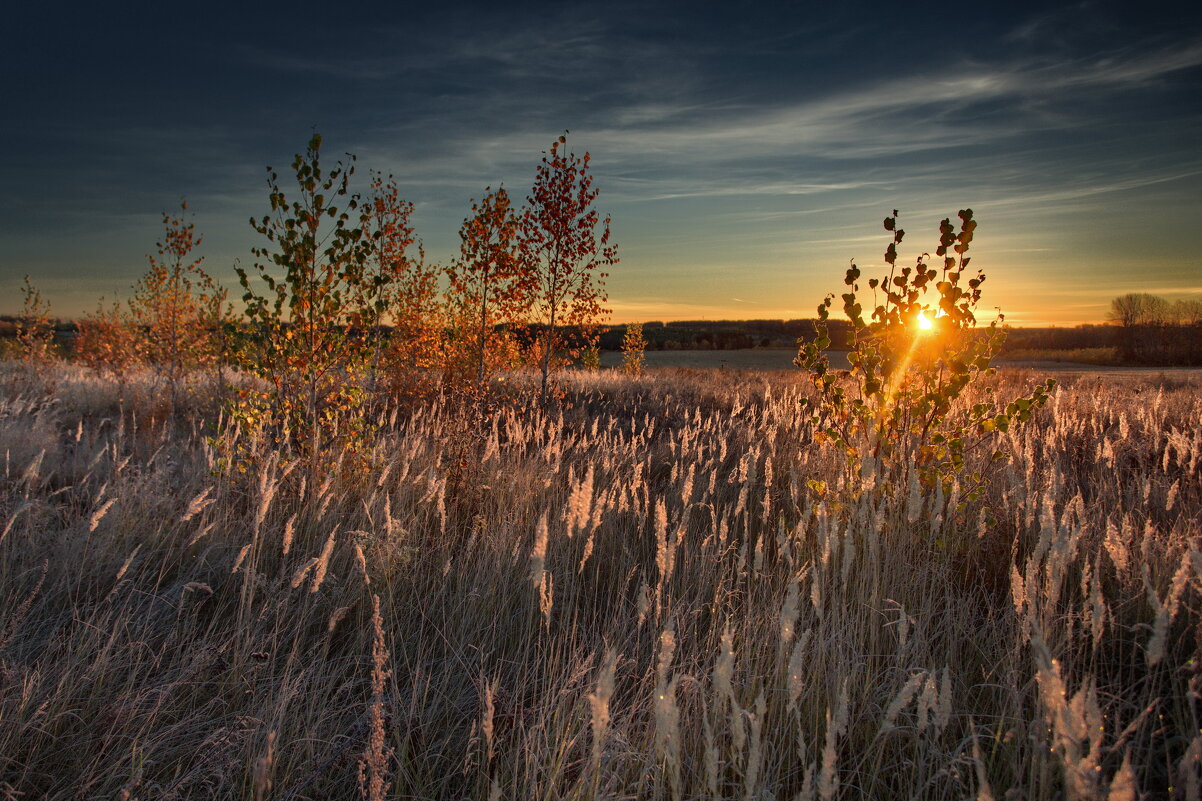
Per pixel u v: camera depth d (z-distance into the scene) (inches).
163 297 539.5
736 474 214.2
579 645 135.6
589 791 89.7
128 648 124.5
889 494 176.6
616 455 264.7
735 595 148.7
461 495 219.1
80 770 98.0
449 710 116.3
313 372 238.7
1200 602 118.3
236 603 150.8
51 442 280.5
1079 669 112.4
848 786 94.9
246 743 100.5
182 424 391.5
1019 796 81.1
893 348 197.3
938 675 113.0
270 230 234.1
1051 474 161.2
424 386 489.7
